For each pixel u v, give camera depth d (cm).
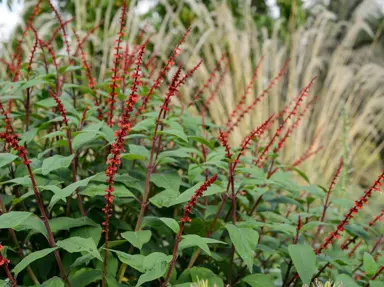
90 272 183
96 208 227
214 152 220
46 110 281
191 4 605
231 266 214
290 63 609
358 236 226
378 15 874
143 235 183
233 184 198
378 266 211
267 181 195
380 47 905
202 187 161
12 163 223
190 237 167
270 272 283
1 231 230
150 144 275
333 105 608
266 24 771
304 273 176
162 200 189
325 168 566
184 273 191
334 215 238
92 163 258
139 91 248
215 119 523
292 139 522
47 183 204
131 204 233
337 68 654
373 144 670
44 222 171
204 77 541
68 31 471
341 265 214
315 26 700
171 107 277
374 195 392
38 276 226
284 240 252
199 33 669
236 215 240
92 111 221
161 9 703
